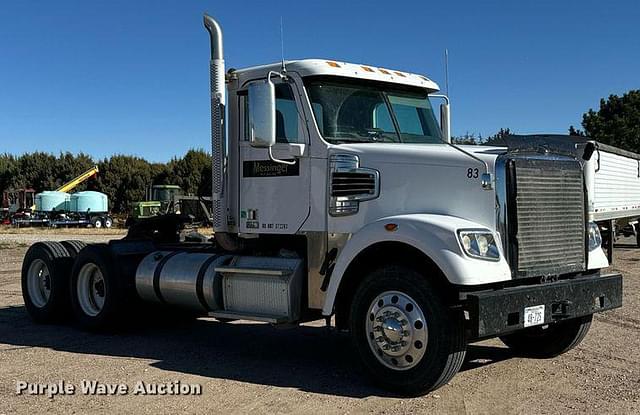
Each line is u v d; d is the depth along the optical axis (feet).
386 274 19.22
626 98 170.19
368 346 19.63
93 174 202.18
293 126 22.48
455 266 17.83
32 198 204.64
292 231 22.52
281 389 19.79
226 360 23.68
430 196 19.92
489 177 18.98
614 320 30.55
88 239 111.14
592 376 21.09
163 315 30.71
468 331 18.69
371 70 23.43
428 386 18.54
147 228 30.71
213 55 24.38
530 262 19.27
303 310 22.38
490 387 19.85
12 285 46.65
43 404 18.57
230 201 24.43
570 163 20.81
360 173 21.04
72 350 25.53
